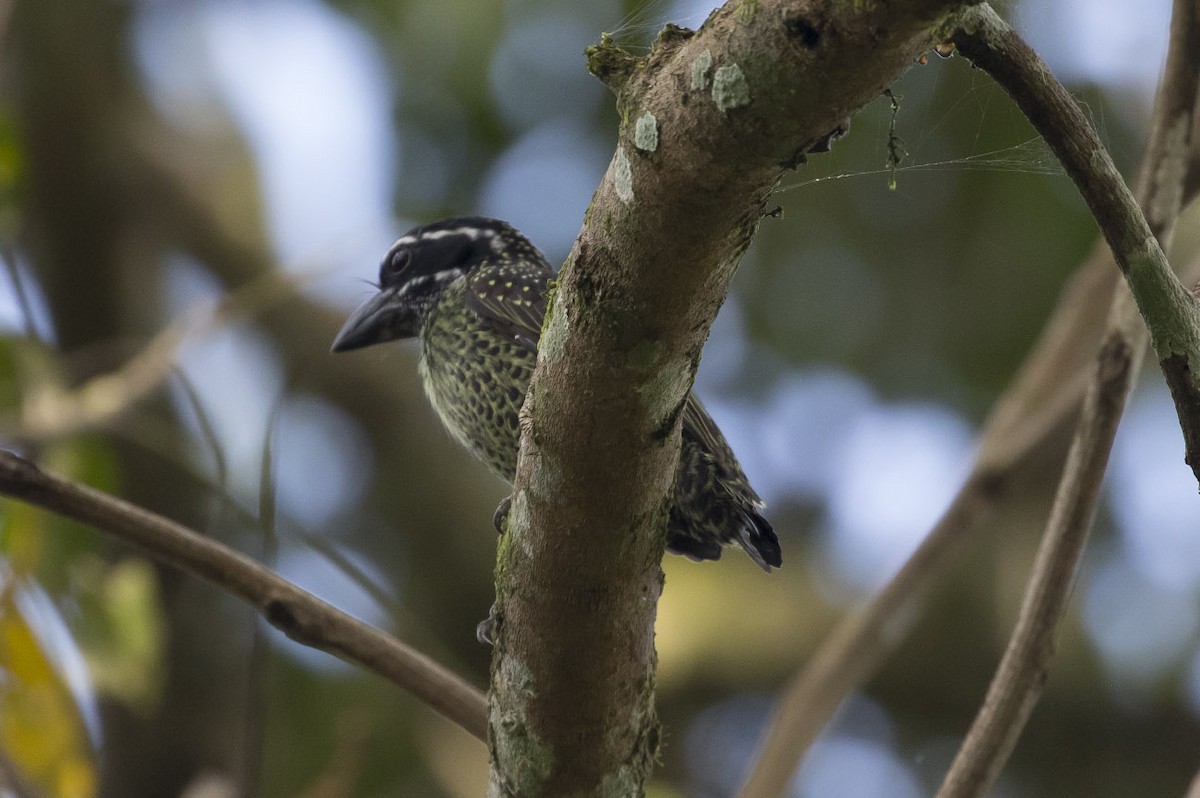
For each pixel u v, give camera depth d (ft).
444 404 30.01
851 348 39.78
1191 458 13.96
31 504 18.13
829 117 12.32
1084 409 19.51
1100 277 25.73
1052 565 19.43
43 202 43.27
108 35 44.57
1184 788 40.45
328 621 18.89
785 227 39.14
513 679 16.42
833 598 40.78
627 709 16.43
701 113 12.55
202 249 44.88
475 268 30.45
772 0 12.00
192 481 37.35
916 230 38.81
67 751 24.70
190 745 37.04
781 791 23.49
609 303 13.94
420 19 37.76
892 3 11.41
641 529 15.37
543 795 16.79
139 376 30.30
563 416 14.78
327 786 25.91
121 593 25.91
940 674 41.27
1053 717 41.04
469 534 42.93
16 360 28.94
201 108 46.44
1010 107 32.22
